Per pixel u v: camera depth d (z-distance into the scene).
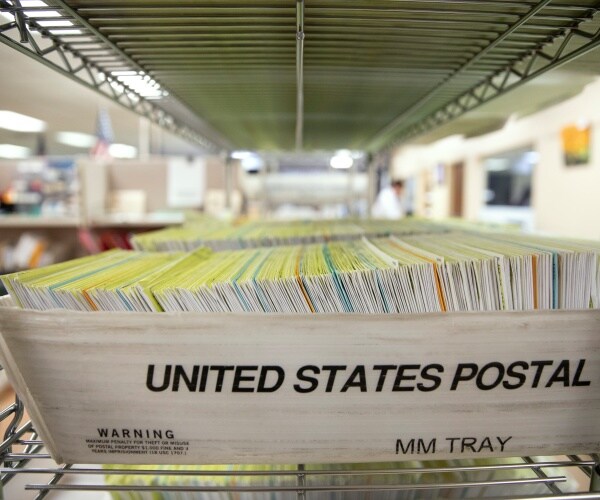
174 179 2.92
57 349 0.45
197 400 0.46
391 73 0.85
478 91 1.04
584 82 0.94
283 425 0.47
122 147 5.90
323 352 0.45
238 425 0.47
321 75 0.87
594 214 2.80
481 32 0.64
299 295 0.47
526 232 0.99
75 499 0.59
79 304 0.46
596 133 2.78
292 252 0.74
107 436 0.47
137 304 0.46
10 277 0.47
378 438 0.47
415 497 0.58
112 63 0.79
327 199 3.22
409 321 0.44
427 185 6.20
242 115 1.26
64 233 2.71
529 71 0.80
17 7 0.52
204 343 0.44
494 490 0.58
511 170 4.81
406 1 0.54
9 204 2.85
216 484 0.58
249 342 0.44
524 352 0.45
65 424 0.47
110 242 2.35
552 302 0.47
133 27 0.62
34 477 0.63
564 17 0.58
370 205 2.31
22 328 0.44
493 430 0.47
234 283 0.46
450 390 0.46
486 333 0.45
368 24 0.61
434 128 1.39
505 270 0.47
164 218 2.29
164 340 0.44
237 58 0.76
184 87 0.96
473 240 0.71
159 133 4.82
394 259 0.52
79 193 2.31
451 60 0.77
